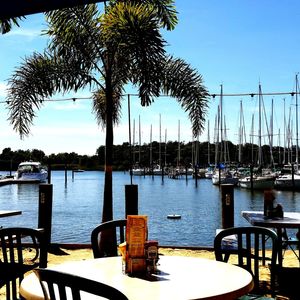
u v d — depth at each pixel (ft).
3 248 12.20
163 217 77.36
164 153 294.25
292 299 16.55
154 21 23.12
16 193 147.23
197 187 175.42
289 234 44.68
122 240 12.98
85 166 424.46
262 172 168.96
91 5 25.53
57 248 28.30
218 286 8.05
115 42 24.07
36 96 25.90
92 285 6.66
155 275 8.82
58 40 26.16
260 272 20.53
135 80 25.94
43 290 7.30
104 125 31.14
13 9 9.80
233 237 19.85
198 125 27.12
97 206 98.99
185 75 26.94
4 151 266.57
